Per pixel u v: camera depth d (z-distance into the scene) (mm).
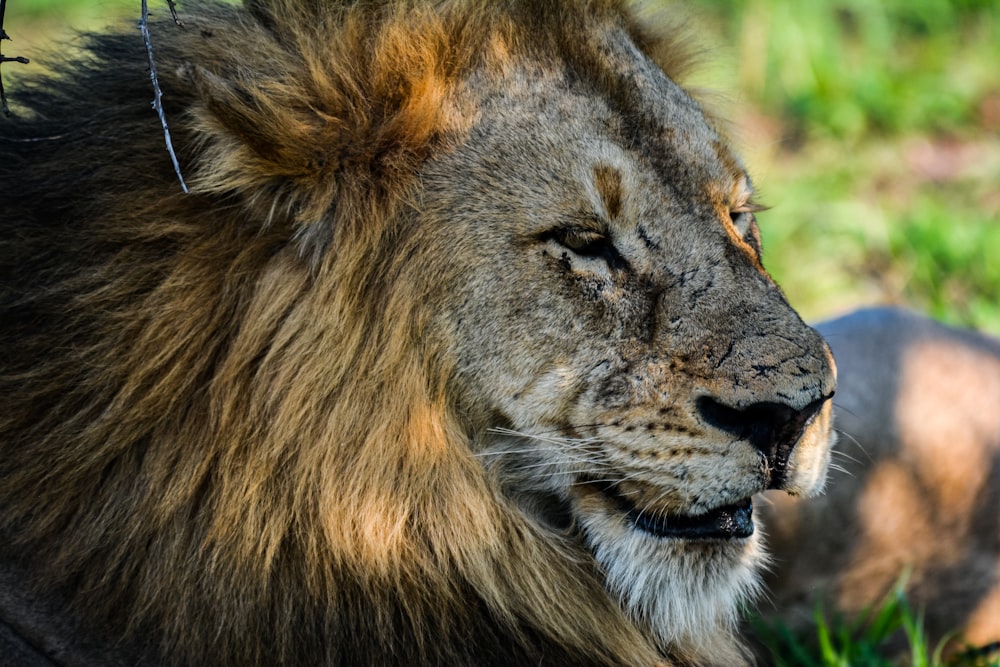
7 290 6355
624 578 6582
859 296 12742
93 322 6238
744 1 16797
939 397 8828
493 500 6543
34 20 17188
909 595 8719
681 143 6531
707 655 7125
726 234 6480
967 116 15711
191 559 6227
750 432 6156
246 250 6266
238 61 6402
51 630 6188
